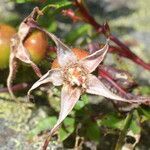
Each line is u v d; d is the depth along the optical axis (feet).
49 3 0.84
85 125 0.87
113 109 0.96
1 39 0.82
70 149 0.89
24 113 0.94
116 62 1.07
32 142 0.89
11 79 0.81
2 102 0.95
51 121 0.89
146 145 0.92
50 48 0.82
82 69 0.78
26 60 0.78
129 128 0.85
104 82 0.86
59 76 0.78
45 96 0.96
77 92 0.77
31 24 0.78
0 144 0.88
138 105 0.84
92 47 0.85
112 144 0.91
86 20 0.92
